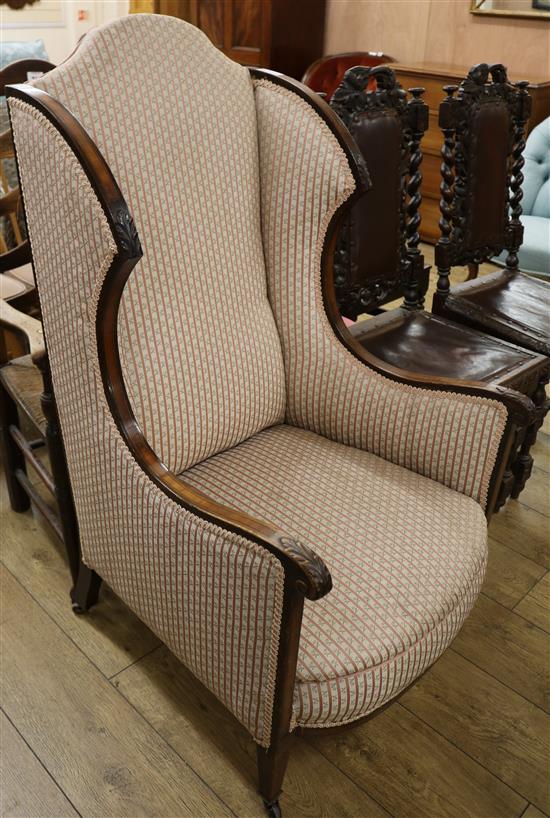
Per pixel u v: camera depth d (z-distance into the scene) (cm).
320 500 148
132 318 138
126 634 180
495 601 196
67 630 180
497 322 226
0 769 149
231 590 120
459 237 242
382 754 156
